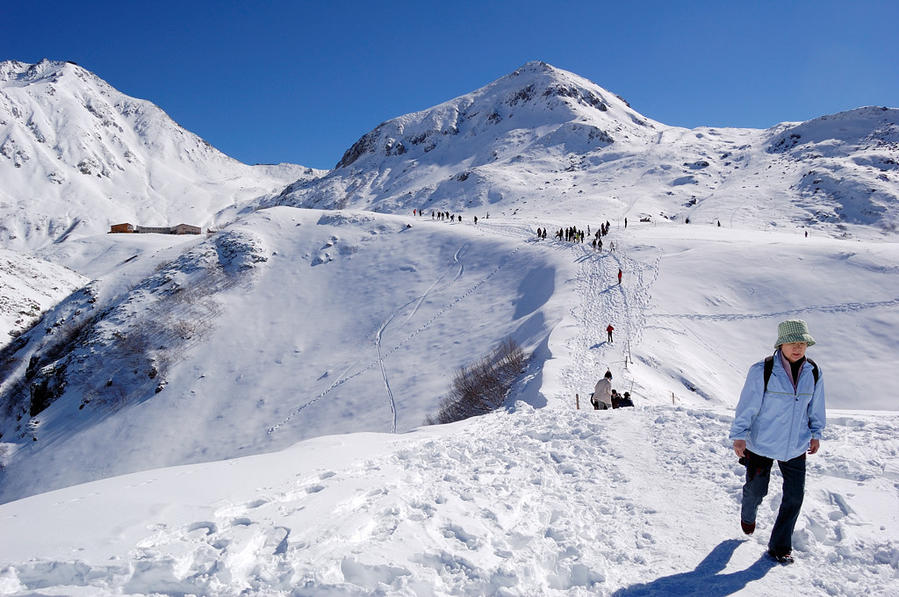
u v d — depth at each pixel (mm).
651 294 43031
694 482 5883
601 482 6145
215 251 72188
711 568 4051
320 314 59188
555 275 49875
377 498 5344
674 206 102500
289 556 4016
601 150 158375
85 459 44688
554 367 27531
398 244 70938
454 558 4086
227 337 56562
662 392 26219
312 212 83938
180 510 4840
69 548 4031
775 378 4211
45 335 67000
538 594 3725
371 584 3846
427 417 35875
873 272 42594
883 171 99562
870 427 7445
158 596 3664
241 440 42438
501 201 128250
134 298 64500
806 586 3727
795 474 4156
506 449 7723
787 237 57781
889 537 4219
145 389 51406
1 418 58656
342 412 41719
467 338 46781
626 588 3811
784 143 130875
